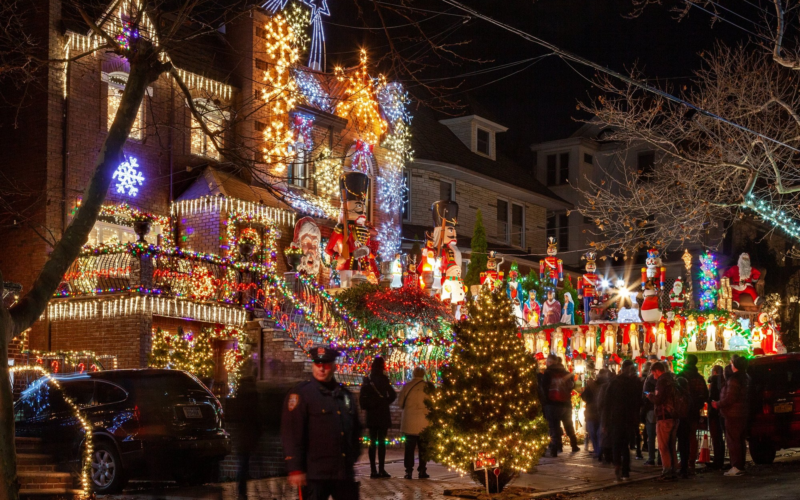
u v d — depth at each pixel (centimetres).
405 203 3322
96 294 1866
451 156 3478
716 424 1559
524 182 3909
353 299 2241
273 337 1928
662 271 2286
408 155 3175
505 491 1226
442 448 1239
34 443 1270
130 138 2241
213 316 2009
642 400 1616
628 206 2597
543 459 1656
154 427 1236
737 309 2270
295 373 1873
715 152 2378
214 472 1398
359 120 2823
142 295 1820
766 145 1958
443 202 2655
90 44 2147
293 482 743
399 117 3102
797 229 2180
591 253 2575
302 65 2620
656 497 1180
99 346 1869
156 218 1992
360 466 1551
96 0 2095
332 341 2042
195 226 2306
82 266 1964
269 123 2503
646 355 2088
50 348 1933
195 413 1298
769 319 2106
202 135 2434
